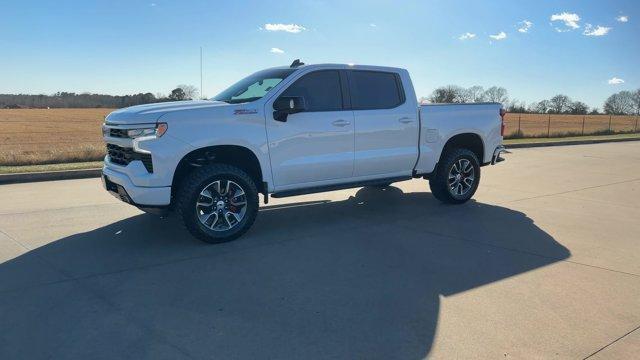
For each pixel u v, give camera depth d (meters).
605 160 15.84
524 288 4.56
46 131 32.75
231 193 5.92
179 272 4.86
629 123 56.47
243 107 5.91
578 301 4.28
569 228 6.74
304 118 6.35
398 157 7.25
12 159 12.65
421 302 4.22
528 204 8.36
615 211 7.88
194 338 3.55
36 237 5.98
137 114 5.49
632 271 5.05
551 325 3.83
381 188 9.73
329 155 6.61
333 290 4.45
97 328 3.68
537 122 56.84
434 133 7.64
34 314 3.90
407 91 7.38
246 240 5.98
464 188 8.27
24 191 9.02
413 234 6.32
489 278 4.80
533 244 5.95
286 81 6.30
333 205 8.08
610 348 3.49
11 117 54.19
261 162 6.06
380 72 7.14
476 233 6.41
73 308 4.02
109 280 4.63
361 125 6.84
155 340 3.52
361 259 5.31
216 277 4.74
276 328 3.72
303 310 4.04
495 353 3.41
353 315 3.96
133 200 5.48
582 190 9.84
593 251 5.70
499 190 9.76
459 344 3.52
